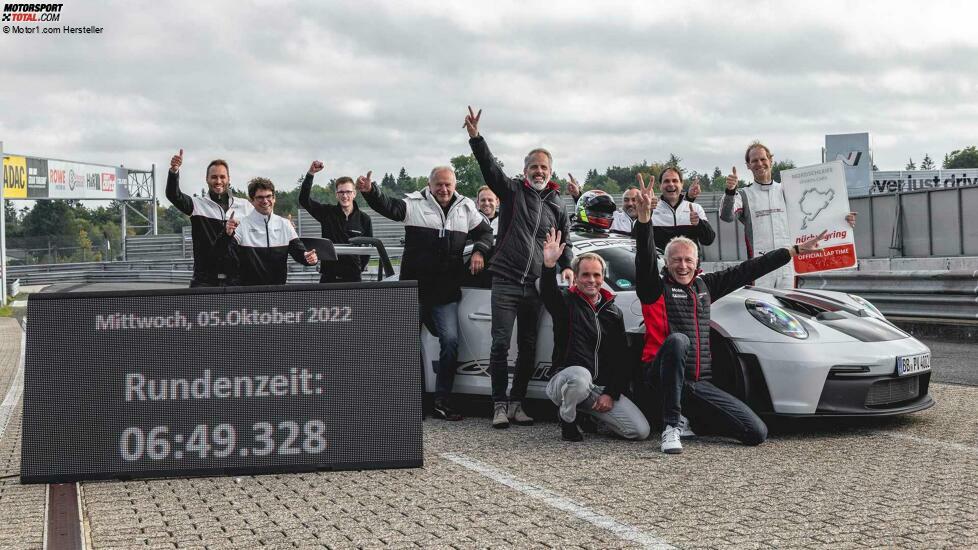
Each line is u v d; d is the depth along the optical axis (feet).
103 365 14.83
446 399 20.40
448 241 20.42
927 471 14.44
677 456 15.94
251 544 11.17
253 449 14.83
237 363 14.88
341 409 14.96
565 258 19.52
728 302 18.37
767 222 23.43
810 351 17.24
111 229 353.92
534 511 12.45
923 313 36.45
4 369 33.71
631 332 18.24
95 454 14.71
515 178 19.71
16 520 12.42
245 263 21.39
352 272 28.30
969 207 49.06
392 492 13.62
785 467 14.92
